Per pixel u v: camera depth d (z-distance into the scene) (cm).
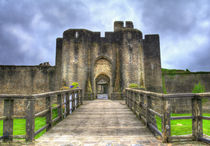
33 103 448
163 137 419
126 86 1817
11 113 442
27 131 442
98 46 1958
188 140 423
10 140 437
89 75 1881
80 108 1095
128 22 2164
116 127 618
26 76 2086
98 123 682
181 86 2289
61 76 1909
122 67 1875
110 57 1947
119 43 1967
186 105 2211
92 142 453
